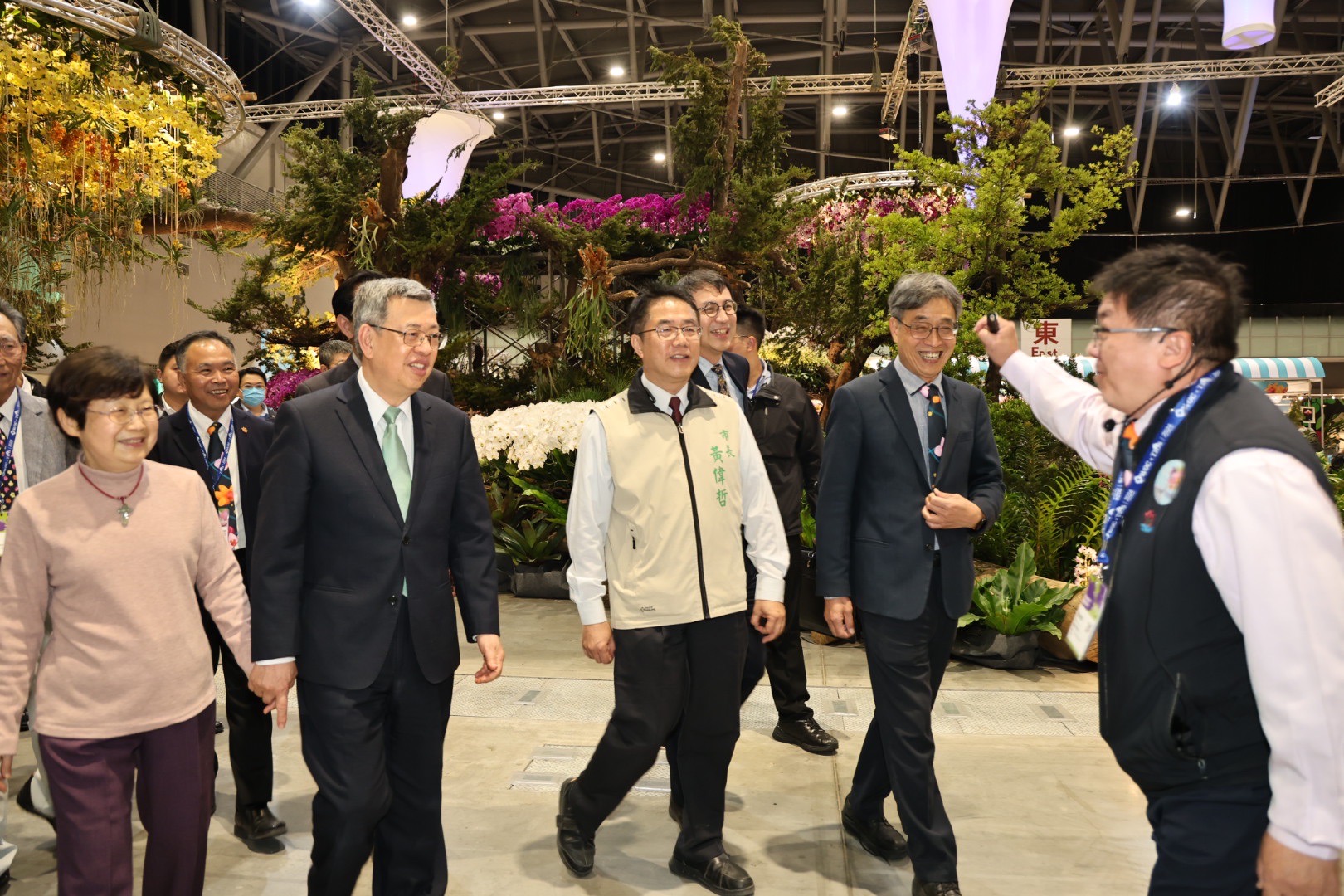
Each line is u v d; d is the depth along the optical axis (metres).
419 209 8.25
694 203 8.86
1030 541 5.76
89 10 5.52
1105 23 23.73
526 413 6.15
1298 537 1.20
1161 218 33.97
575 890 2.59
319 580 2.15
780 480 3.61
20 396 2.74
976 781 3.34
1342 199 33.16
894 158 30.56
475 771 3.45
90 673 1.96
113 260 6.22
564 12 22.38
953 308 2.57
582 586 2.49
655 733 2.47
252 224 8.82
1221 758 1.34
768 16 22.33
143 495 2.04
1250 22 7.91
